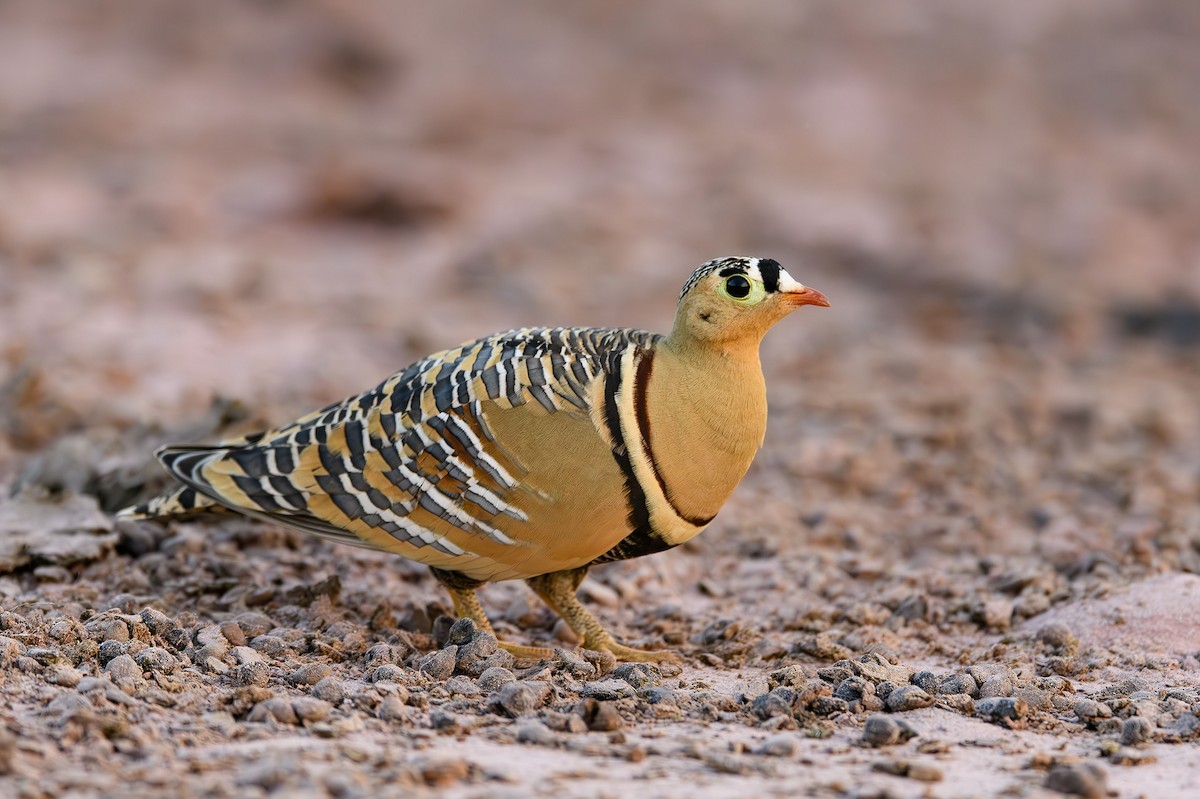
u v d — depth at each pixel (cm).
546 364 1180
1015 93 5759
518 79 5831
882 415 2317
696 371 1185
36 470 1552
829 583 1566
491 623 1390
